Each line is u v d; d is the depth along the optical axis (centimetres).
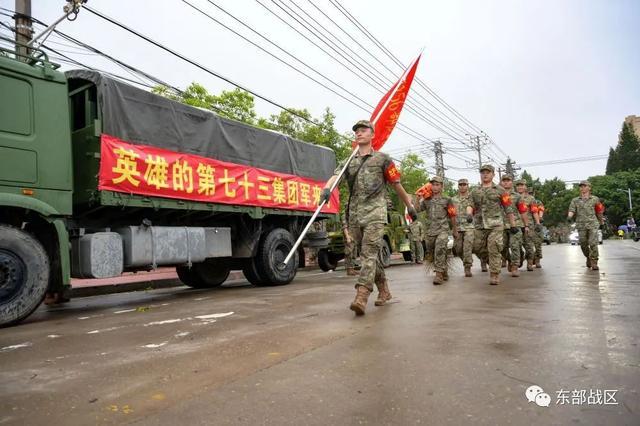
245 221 897
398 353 296
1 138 527
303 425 194
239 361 293
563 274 818
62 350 354
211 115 791
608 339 318
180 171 722
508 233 878
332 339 341
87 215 666
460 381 240
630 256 1373
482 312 433
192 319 475
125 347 352
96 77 630
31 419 211
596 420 191
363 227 484
